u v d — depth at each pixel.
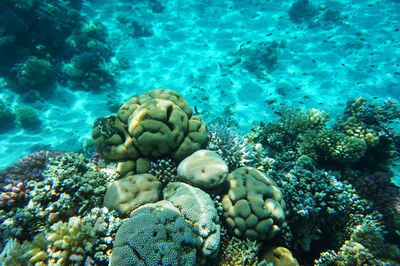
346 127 1.46
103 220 0.76
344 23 3.68
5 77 2.53
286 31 3.73
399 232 1.08
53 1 2.88
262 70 3.11
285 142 1.39
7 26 2.31
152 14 4.05
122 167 0.98
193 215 0.74
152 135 0.90
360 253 0.84
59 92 2.65
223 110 2.63
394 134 1.55
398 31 3.41
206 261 0.78
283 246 0.93
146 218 0.68
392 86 2.75
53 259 0.69
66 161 0.95
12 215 0.89
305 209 0.92
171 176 0.94
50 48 2.71
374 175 1.26
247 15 4.04
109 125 1.01
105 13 3.87
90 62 2.65
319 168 1.27
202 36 3.69
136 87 2.92
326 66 3.11
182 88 2.91
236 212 0.84
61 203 0.81
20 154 2.15
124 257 0.63
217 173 0.84
